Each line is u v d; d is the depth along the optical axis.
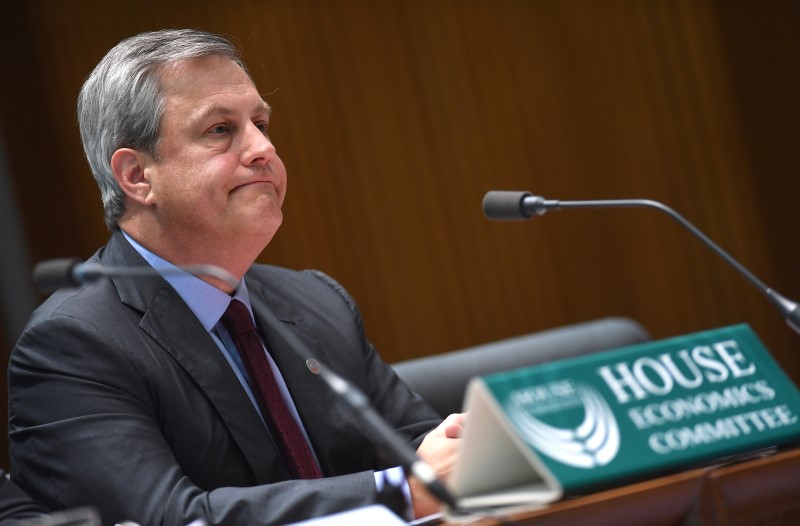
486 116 15.06
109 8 13.00
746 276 5.23
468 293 14.78
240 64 6.62
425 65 14.80
